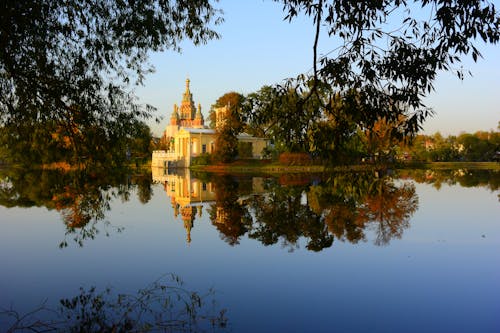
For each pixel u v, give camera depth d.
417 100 5.48
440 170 58.00
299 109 6.34
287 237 13.80
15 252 11.74
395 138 6.00
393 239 13.33
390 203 22.31
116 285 8.90
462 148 87.38
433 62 5.42
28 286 8.82
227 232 14.77
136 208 21.11
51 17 7.74
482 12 5.29
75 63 8.00
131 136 8.74
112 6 8.42
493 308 7.57
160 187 33.81
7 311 7.45
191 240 13.37
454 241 12.98
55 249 12.05
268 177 44.56
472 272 9.75
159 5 8.78
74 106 8.05
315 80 6.07
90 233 14.46
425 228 15.18
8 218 17.58
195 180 41.91
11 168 61.28
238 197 26.11
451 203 22.25
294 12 6.18
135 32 8.52
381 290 8.57
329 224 16.20
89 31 8.20
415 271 9.85
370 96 5.71
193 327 6.79
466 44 5.37
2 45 6.95
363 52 5.84
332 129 6.18
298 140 6.61
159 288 8.69
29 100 7.77
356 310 7.50
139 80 8.83
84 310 7.47
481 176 44.66
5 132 8.28
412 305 7.75
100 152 8.59
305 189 30.17
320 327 6.81
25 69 7.64
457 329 6.71
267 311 7.45
